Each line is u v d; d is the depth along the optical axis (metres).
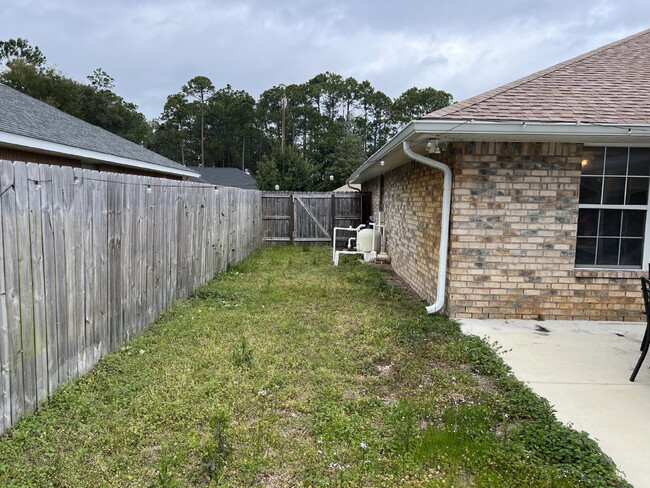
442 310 5.79
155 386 3.44
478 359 4.12
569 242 5.40
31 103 10.42
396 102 49.22
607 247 5.54
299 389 3.47
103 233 3.98
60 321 3.29
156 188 5.29
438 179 6.04
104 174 3.97
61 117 11.11
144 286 4.95
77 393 3.29
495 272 5.46
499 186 5.34
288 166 26.95
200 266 7.18
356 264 10.44
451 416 3.04
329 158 34.34
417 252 7.35
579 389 3.56
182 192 6.24
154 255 5.25
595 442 2.76
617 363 4.10
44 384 3.11
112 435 2.77
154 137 51.56
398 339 4.70
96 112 35.69
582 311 5.48
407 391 3.52
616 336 4.87
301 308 5.99
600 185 5.43
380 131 51.50
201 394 3.31
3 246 2.63
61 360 3.32
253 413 3.11
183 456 2.55
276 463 2.56
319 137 43.47
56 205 3.21
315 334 4.84
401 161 8.09
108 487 2.31
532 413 3.12
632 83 5.88
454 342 4.55
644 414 3.16
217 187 8.23
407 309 6.03
